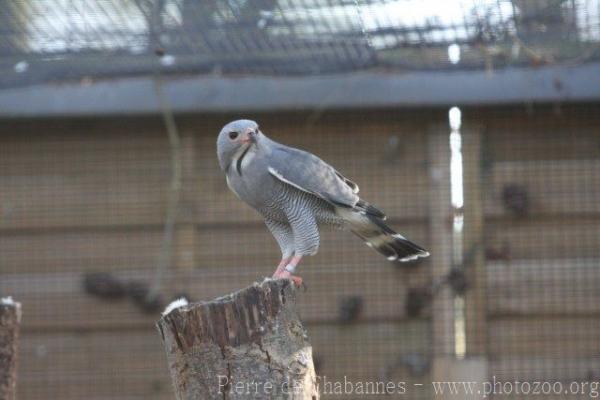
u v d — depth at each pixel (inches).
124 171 484.4
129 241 480.1
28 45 404.5
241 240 476.4
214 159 483.2
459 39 402.6
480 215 469.4
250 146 363.6
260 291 282.0
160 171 482.9
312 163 368.5
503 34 397.7
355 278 470.0
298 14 380.2
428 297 466.0
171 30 393.1
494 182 470.9
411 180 474.9
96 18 383.6
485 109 469.7
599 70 452.1
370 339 467.8
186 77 461.7
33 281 478.9
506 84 454.9
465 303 465.4
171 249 477.4
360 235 393.4
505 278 466.0
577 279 463.2
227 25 390.3
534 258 466.0
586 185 467.2
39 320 476.7
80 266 479.2
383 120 477.7
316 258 471.5
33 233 480.4
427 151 475.2
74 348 475.2
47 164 484.1
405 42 407.2
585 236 465.4
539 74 453.7
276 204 370.6
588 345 459.5
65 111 466.3
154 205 481.4
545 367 459.8
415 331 467.2
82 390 472.7
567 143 469.4
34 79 444.8
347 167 478.0
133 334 474.9
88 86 467.8
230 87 465.4
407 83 459.2
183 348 282.0
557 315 462.3
